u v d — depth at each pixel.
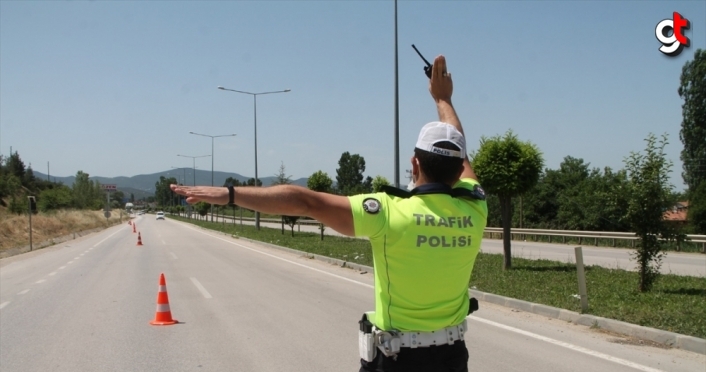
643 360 6.80
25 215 49.31
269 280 14.71
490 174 15.13
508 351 7.25
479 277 13.60
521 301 10.26
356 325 8.91
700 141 34.44
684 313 8.70
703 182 28.47
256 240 33.03
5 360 7.04
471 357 6.97
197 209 86.75
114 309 10.55
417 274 2.38
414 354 2.46
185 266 18.78
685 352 7.19
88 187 105.75
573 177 40.00
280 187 2.26
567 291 11.27
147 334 8.38
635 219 11.16
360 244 26.31
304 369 6.54
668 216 11.27
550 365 6.61
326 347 7.53
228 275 15.92
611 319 8.56
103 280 15.25
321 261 20.31
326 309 10.35
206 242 33.88
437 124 2.52
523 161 15.04
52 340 8.08
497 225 40.59
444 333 2.49
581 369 6.45
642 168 11.16
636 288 11.68
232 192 2.20
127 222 96.12
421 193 2.42
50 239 43.94
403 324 2.45
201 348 7.53
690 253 22.75
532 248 25.66
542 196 40.31
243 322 9.19
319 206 2.28
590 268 15.59
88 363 6.88
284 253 24.50
